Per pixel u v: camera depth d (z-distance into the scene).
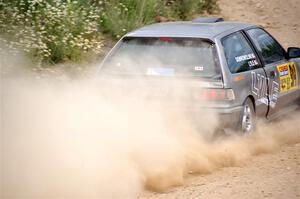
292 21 54.62
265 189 19.72
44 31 32.97
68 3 36.56
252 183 20.58
